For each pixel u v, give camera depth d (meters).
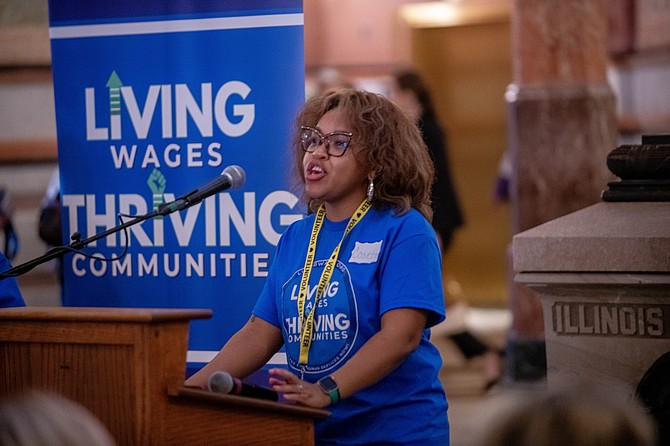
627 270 4.12
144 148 4.77
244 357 3.83
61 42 4.84
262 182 4.63
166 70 4.73
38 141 10.00
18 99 10.03
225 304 4.70
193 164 4.71
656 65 10.33
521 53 8.75
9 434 1.90
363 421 3.65
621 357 4.19
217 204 4.68
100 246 4.85
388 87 12.66
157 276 4.78
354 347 3.63
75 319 3.05
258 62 4.61
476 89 14.16
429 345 3.80
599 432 1.88
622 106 10.64
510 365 8.81
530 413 1.92
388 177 3.72
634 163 4.39
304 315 3.68
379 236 3.67
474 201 14.27
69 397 3.09
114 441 3.03
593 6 8.66
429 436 3.66
